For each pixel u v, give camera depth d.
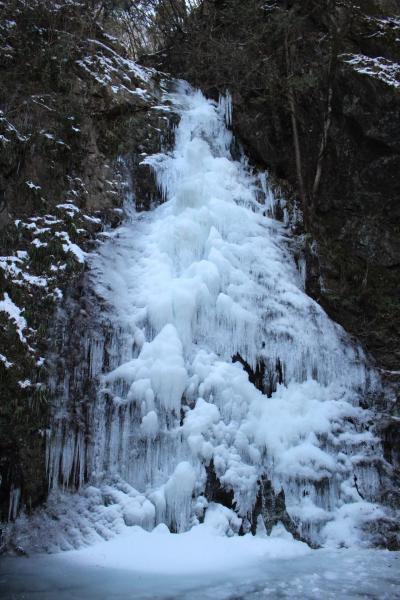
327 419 6.55
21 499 5.57
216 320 6.75
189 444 5.77
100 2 10.08
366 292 8.41
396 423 7.04
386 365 7.96
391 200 8.60
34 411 5.77
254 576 4.64
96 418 5.99
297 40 9.83
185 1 11.95
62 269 6.64
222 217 7.84
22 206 7.14
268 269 7.61
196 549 5.15
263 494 5.84
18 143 7.39
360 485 6.26
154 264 7.15
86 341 6.32
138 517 5.42
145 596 4.18
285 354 6.98
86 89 8.50
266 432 6.16
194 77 10.56
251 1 10.10
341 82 9.03
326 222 9.05
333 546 5.59
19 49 8.32
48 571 4.75
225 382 6.27
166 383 6.00
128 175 8.41
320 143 9.32
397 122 8.49
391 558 5.21
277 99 9.80
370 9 10.09
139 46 14.29
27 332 6.07
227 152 9.77
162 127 9.05
